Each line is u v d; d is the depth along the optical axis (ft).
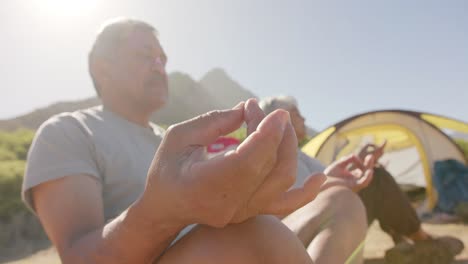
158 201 1.48
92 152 3.76
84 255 2.03
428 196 16.96
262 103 9.00
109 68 4.59
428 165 17.67
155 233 1.67
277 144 1.30
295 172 1.44
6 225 14.49
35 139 3.53
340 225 3.09
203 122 1.53
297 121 8.89
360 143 17.95
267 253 1.77
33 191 3.30
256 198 1.48
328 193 3.49
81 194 3.17
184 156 1.46
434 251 7.50
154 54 4.67
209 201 1.38
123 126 4.25
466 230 12.31
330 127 17.20
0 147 23.22
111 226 2.02
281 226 1.93
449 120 17.92
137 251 1.78
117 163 3.87
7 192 16.07
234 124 1.56
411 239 7.93
